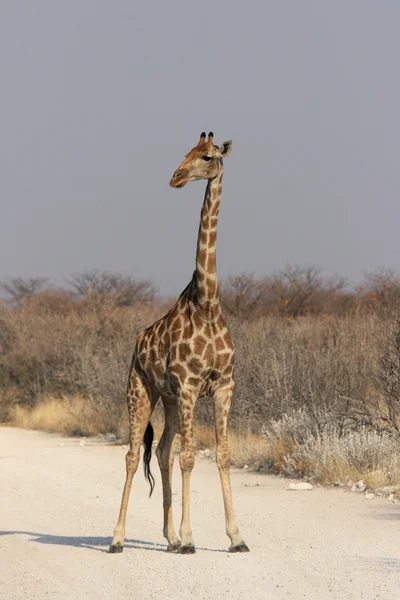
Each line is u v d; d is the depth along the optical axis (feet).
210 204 84.17
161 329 87.35
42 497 120.78
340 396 147.54
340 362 157.99
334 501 111.75
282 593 69.05
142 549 87.71
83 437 200.85
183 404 84.17
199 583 72.84
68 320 287.89
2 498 120.47
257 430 164.04
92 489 127.13
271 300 385.09
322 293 395.34
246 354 172.24
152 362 87.76
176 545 86.79
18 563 82.48
